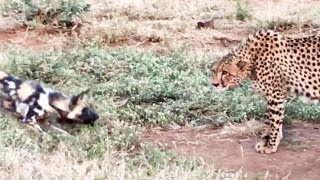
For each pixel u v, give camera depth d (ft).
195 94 46.60
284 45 40.11
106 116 42.68
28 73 49.14
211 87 47.03
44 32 61.26
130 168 36.58
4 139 38.78
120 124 41.63
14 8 63.36
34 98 41.50
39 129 40.63
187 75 50.11
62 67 49.96
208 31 63.41
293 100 45.70
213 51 57.47
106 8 68.23
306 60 40.04
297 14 68.28
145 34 60.54
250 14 68.18
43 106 41.42
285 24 65.57
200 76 49.60
